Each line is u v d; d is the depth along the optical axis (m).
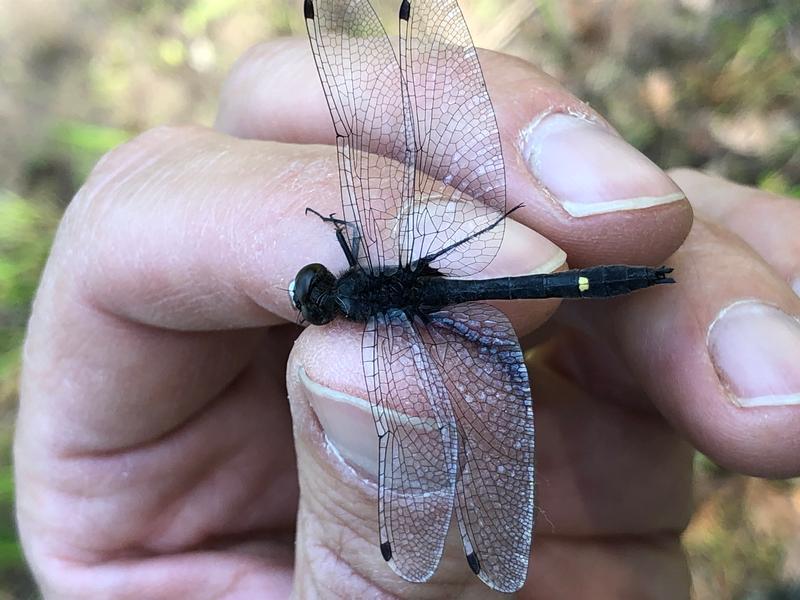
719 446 0.06
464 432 0.06
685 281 0.06
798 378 0.06
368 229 0.06
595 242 0.06
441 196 0.06
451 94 0.06
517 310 0.06
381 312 0.06
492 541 0.06
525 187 0.06
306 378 0.06
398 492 0.06
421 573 0.05
